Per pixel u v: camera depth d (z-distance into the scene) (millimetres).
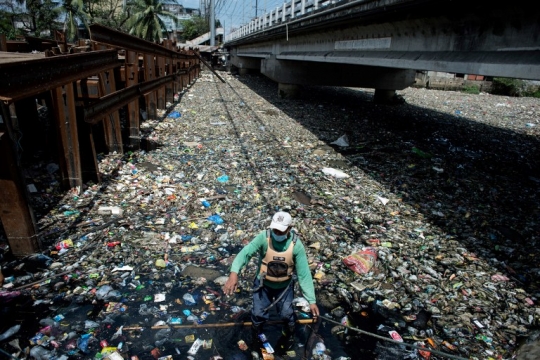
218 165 8898
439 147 11836
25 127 8469
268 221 6242
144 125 12352
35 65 4383
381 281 4957
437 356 3795
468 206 7391
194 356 3650
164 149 9914
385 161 10078
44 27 42031
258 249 3619
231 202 6844
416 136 13188
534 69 5375
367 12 9484
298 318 4270
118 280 4613
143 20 50375
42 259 4770
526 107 24172
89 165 7020
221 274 4883
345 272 5109
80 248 5137
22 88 4105
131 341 3762
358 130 13750
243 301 4434
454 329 4176
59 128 6262
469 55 7035
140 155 9195
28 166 7559
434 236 6156
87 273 4672
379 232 6188
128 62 9266
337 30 13523
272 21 20812
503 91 33500
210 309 4270
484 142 13016
